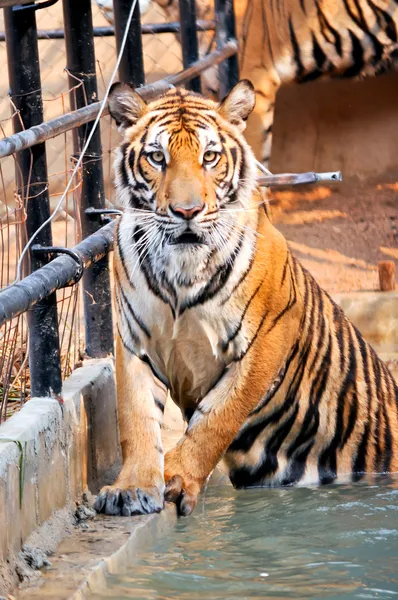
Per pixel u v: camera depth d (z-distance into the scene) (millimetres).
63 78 17984
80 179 8836
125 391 7758
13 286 6336
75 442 7555
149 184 7508
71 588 5812
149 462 7535
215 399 7863
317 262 16953
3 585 5641
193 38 12500
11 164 16500
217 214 7430
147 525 7051
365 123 20547
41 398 7309
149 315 7656
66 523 6969
